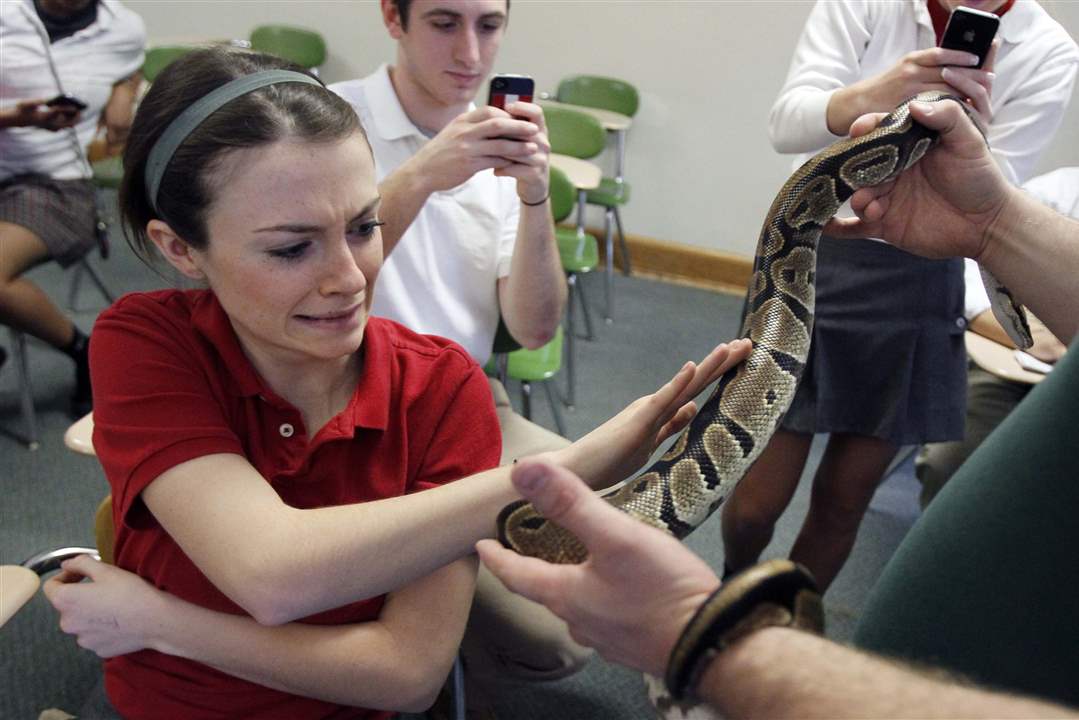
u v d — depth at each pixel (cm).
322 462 149
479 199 250
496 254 255
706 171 652
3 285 381
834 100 222
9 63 420
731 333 581
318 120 129
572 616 94
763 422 170
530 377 349
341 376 157
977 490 110
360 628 146
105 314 152
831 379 263
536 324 250
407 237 244
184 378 142
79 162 429
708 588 88
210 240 134
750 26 606
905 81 196
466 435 162
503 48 675
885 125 176
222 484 132
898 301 254
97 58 455
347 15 709
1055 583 102
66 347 412
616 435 140
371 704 147
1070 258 159
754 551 294
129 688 156
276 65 137
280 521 127
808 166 195
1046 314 163
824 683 77
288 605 124
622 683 301
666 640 88
